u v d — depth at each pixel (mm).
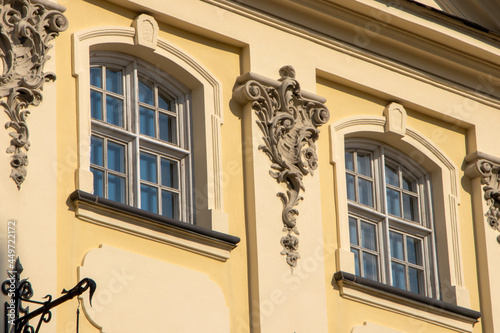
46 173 24219
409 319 28609
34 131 24312
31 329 22500
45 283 23531
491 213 30984
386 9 29969
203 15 27812
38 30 24797
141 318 24750
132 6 26891
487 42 31781
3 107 24016
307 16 29359
